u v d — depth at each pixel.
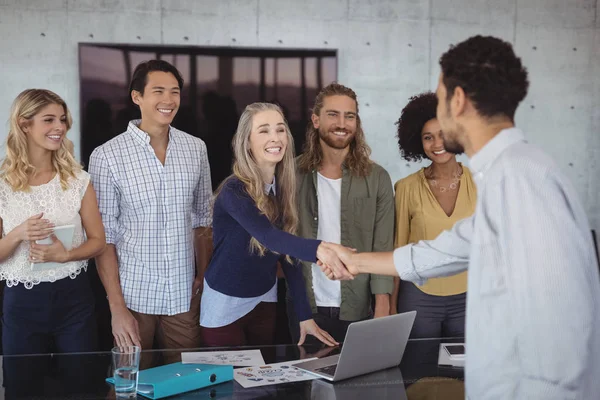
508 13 5.73
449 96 1.57
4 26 5.29
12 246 2.64
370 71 5.66
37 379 2.00
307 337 2.71
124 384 1.86
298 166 3.18
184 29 5.46
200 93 5.46
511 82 1.50
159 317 3.12
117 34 5.39
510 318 1.42
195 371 1.98
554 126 5.86
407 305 3.11
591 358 1.39
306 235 3.13
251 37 5.53
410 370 2.13
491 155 1.52
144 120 3.00
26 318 2.73
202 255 3.27
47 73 5.35
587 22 5.80
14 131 2.72
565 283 1.33
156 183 2.98
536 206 1.39
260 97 5.53
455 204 3.08
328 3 5.58
